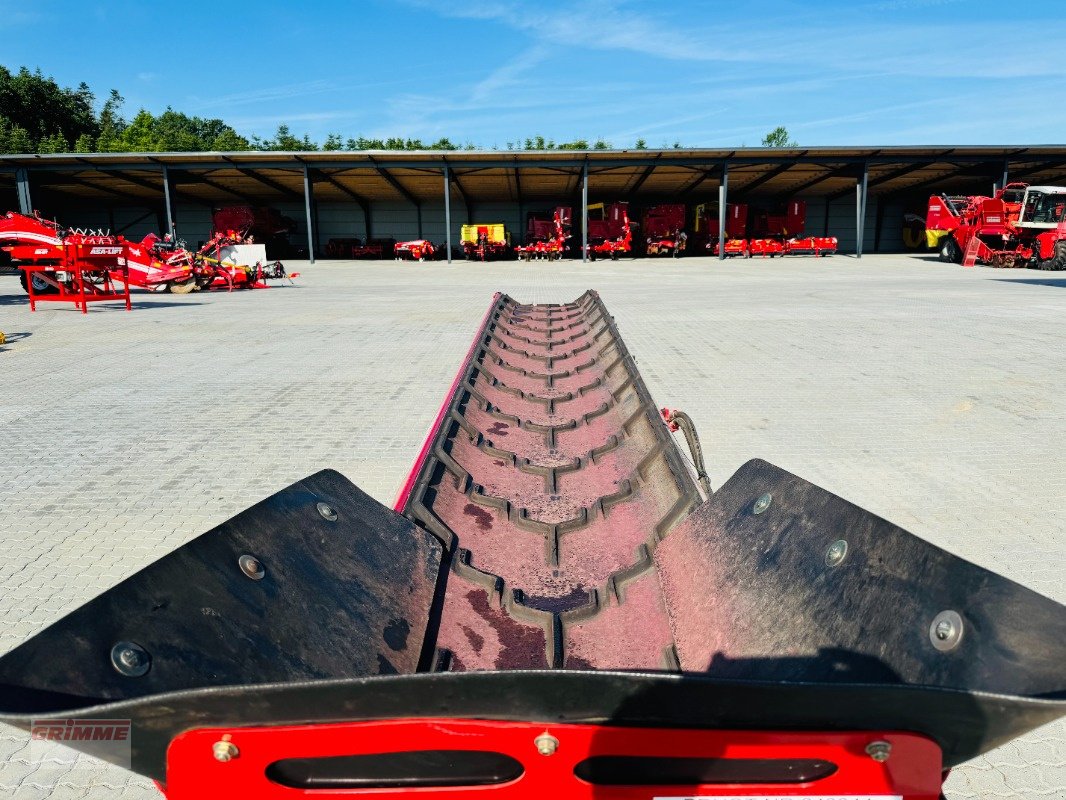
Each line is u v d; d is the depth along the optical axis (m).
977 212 25.16
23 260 13.02
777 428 5.74
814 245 31.45
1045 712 1.06
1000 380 7.20
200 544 1.59
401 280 21.08
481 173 29.44
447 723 1.17
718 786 1.25
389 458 5.18
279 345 9.58
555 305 7.89
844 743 1.19
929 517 4.11
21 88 58.31
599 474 3.38
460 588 2.35
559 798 1.24
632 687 1.11
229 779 1.19
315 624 1.71
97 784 2.28
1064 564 3.56
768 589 1.79
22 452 5.33
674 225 32.75
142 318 12.22
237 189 33.69
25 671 1.14
